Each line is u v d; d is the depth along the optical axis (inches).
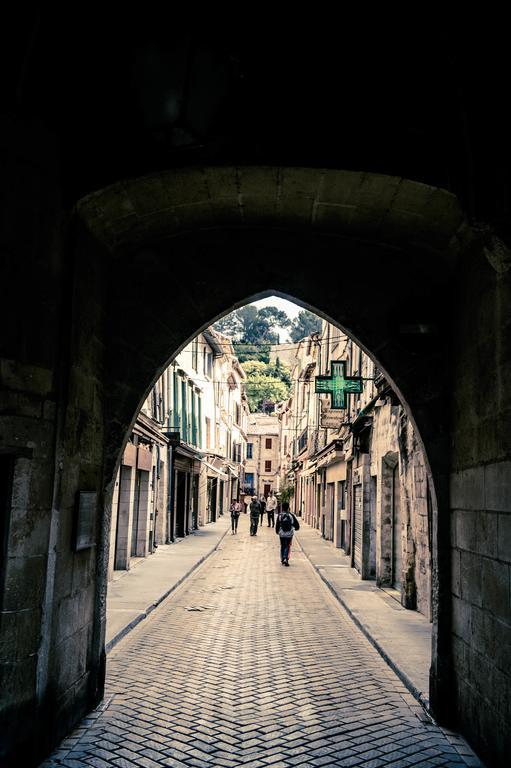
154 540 712.4
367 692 237.3
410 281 233.1
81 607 202.8
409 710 219.0
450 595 214.4
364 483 548.1
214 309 234.7
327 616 386.9
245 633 333.1
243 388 2000.5
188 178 192.7
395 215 209.3
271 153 184.1
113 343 229.8
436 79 175.6
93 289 212.2
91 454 210.8
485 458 182.1
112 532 502.9
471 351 199.5
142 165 185.8
